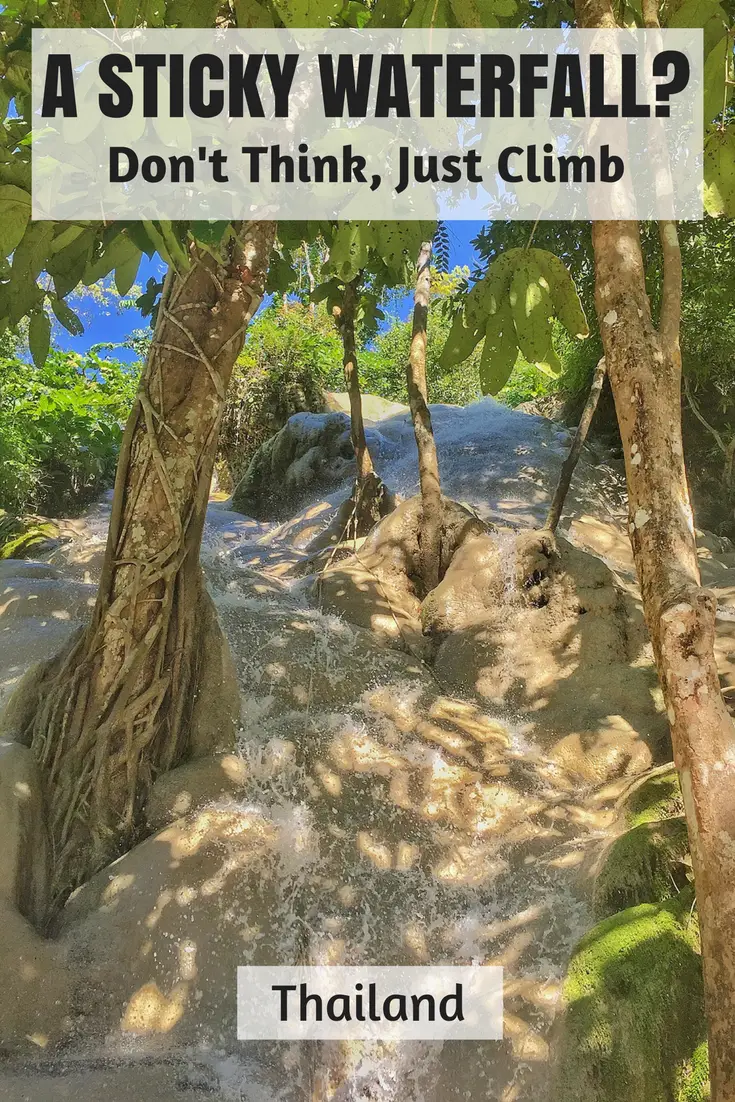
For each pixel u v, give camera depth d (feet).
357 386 26.89
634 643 17.21
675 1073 8.36
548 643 17.24
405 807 13.16
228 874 11.23
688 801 6.24
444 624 18.63
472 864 12.40
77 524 39.04
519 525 27.17
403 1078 9.71
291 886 11.51
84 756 12.23
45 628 18.78
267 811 12.52
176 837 11.57
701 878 6.11
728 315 32.53
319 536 27.81
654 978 8.80
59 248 8.97
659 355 7.45
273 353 52.31
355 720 14.94
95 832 12.00
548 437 37.01
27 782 11.75
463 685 16.88
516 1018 9.61
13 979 9.87
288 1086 9.52
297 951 10.80
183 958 10.43
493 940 10.93
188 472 12.46
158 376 12.33
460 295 24.30
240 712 14.11
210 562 20.94
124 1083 9.05
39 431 43.21
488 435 37.81
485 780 13.92
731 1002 5.87
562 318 8.53
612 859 10.99
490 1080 9.21
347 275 10.06
